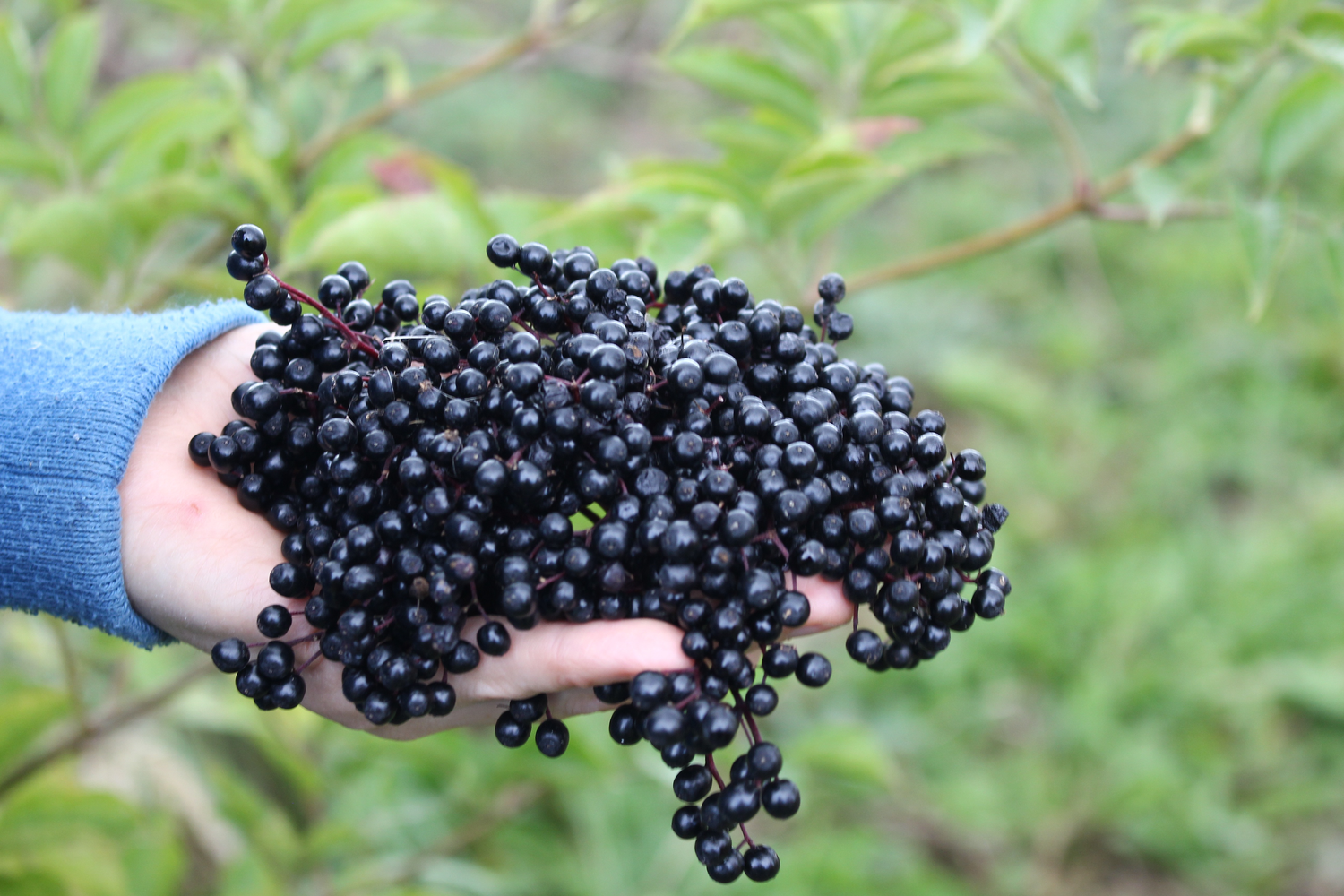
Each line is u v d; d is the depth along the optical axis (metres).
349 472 0.46
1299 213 0.56
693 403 0.46
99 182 0.61
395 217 0.55
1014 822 1.00
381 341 0.47
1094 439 1.44
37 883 0.58
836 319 0.49
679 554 0.44
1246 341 1.55
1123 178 0.58
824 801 0.98
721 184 0.56
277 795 0.84
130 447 0.49
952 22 0.56
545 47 0.66
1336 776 1.05
